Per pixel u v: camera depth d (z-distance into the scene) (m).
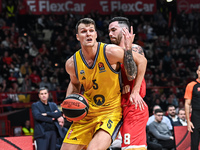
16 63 16.25
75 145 4.05
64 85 15.44
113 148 7.64
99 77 3.78
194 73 18.08
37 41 18.56
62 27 19.34
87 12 20.97
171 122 9.08
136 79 3.82
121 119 4.03
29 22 19.06
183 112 9.17
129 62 3.64
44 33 19.00
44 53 17.70
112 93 3.90
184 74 17.92
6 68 15.34
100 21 19.72
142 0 21.45
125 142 3.92
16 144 6.29
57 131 7.22
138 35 20.16
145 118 4.01
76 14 20.03
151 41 20.12
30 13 19.25
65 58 17.84
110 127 3.82
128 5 21.42
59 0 20.44
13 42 17.53
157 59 18.44
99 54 3.71
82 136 4.02
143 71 3.82
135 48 3.97
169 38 20.36
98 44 3.76
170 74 17.94
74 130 4.08
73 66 3.89
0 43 17.14
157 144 7.79
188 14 21.53
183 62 18.73
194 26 21.17
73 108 3.80
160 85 16.55
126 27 4.18
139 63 3.81
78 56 3.84
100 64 3.73
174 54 19.06
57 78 16.08
